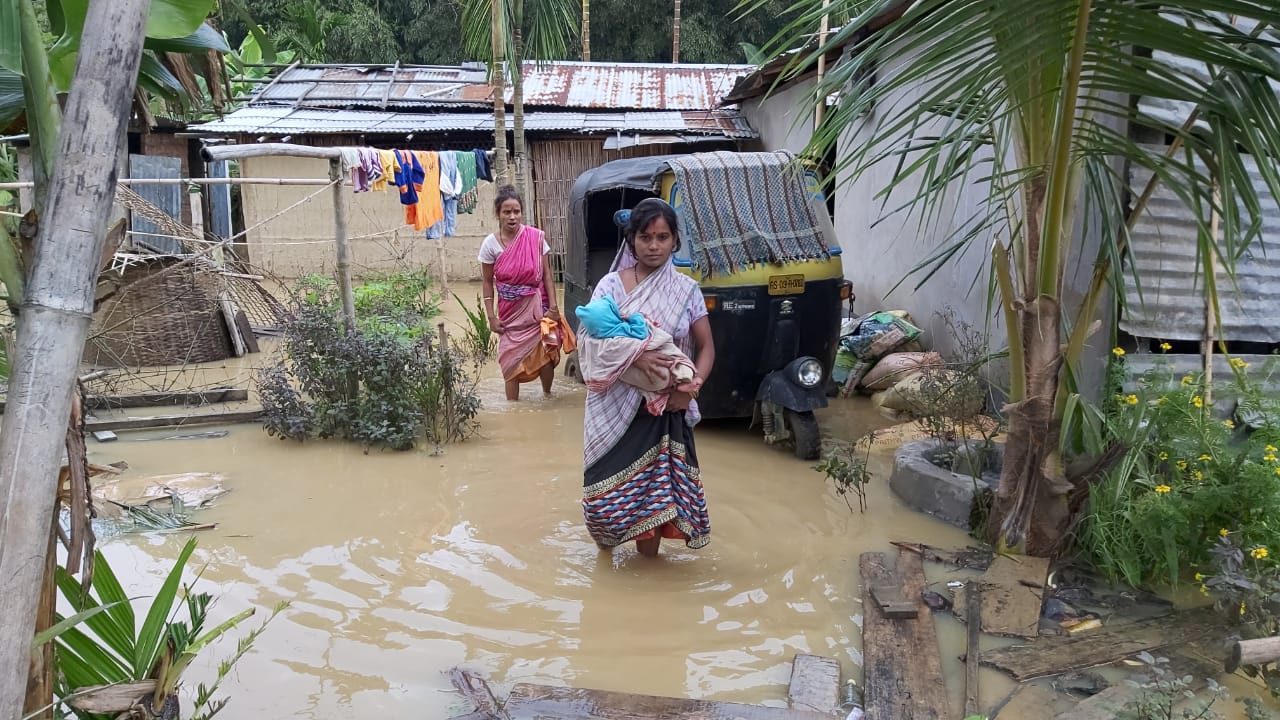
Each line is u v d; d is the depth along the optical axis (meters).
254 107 15.12
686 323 3.92
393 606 3.67
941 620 3.60
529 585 3.88
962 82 3.23
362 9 23.92
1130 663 3.27
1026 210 3.90
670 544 4.35
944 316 7.22
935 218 7.46
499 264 6.81
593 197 8.67
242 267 8.94
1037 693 3.09
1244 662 2.94
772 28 25.14
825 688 3.06
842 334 7.64
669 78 17.45
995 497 4.29
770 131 14.07
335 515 4.68
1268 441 4.20
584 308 3.79
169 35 2.04
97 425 6.18
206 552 4.20
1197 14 3.32
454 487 5.13
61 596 2.98
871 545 4.34
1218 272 4.90
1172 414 4.26
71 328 1.64
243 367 8.37
